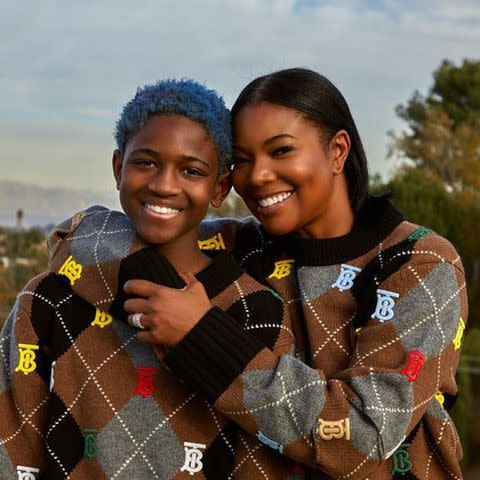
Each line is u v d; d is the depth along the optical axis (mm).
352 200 2371
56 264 2242
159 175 2100
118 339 2145
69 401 2129
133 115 2145
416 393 2029
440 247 2230
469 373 9789
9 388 2193
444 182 31547
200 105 2125
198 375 1998
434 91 36562
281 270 2371
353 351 2168
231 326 2018
